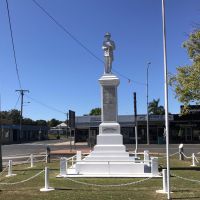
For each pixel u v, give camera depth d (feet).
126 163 61.77
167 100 44.04
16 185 52.85
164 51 44.73
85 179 56.95
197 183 52.85
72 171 64.18
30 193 46.34
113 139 64.34
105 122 65.31
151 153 119.65
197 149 148.66
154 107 331.16
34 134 370.12
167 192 43.60
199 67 80.38
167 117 43.60
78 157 71.87
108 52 66.85
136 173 61.00
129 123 238.89
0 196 44.83
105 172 61.67
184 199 41.60
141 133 237.25
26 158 110.11
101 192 46.09
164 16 45.19
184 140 228.43
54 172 66.90
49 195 44.73
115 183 53.06
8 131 290.76
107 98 65.82
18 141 300.81
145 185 50.90
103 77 66.03
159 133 235.40
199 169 71.61
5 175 65.51
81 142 252.21
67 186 50.88
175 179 56.80
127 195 43.96
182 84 82.58
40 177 60.03
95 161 62.64
